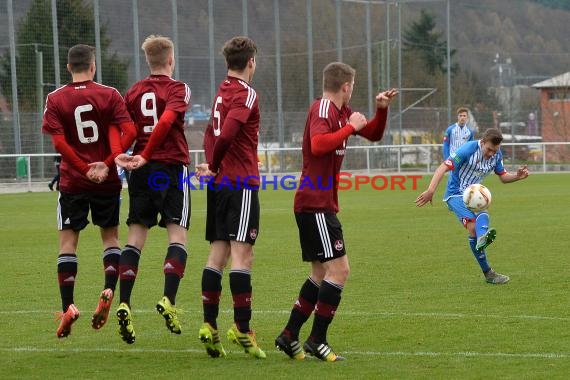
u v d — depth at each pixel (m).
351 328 27.28
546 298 31.92
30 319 29.55
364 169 141.88
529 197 83.94
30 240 54.09
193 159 129.38
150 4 136.25
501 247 46.91
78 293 34.66
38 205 84.19
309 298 23.84
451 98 168.00
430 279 36.88
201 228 61.16
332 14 154.38
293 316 23.81
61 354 24.41
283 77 146.88
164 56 27.02
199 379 21.31
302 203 23.56
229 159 24.19
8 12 119.19
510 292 33.38
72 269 26.14
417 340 25.39
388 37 152.12
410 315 29.14
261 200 88.38
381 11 163.62
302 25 150.25
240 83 24.25
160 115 26.80
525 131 179.88
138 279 37.88
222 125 24.16
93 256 45.81
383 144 150.12
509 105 186.88
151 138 25.56
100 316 24.56
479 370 21.67
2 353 24.55
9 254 47.25
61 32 125.12
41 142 118.50
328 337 26.11
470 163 37.06
